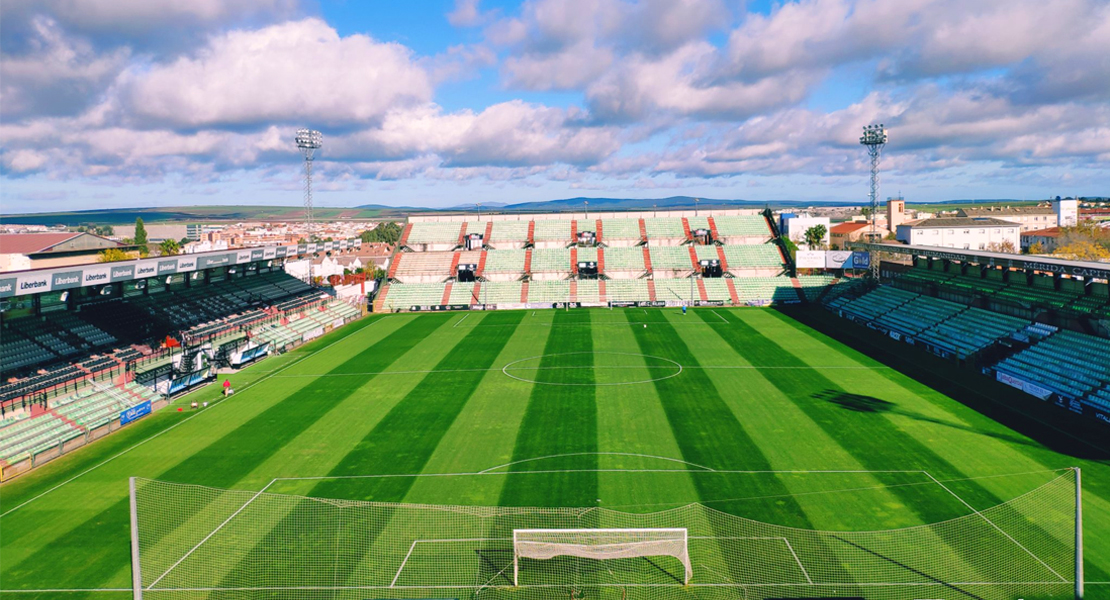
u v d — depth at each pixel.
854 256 107.56
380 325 94.56
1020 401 50.75
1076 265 57.06
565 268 119.38
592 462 40.47
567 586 27.38
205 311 80.94
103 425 47.91
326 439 45.62
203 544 31.31
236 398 57.00
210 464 41.47
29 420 47.19
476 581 27.86
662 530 29.28
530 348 75.44
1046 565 27.66
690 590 26.77
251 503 35.59
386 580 28.05
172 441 46.06
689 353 70.88
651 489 36.38
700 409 50.66
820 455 40.53
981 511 32.59
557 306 108.19
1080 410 47.41
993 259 68.31
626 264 120.06
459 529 32.28
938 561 28.28
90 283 55.59
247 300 90.44
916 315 80.19
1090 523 30.94
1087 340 55.62
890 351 70.19
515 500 35.38
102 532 32.72
